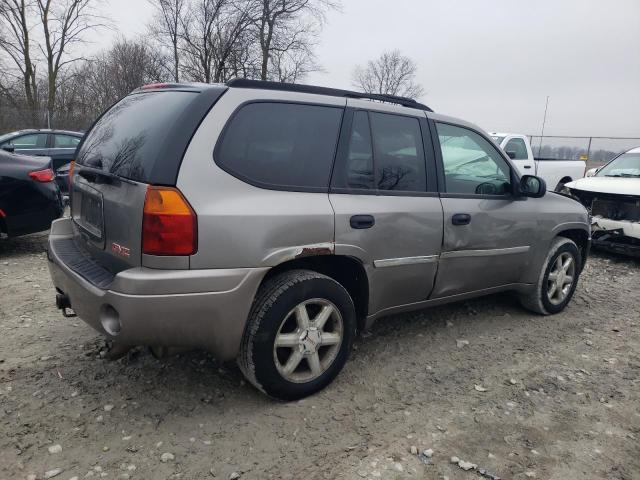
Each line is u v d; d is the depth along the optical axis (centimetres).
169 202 246
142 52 3120
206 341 266
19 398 292
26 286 492
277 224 273
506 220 405
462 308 480
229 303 262
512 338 416
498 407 308
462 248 376
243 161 271
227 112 270
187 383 316
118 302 247
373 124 331
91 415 279
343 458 254
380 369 350
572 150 2248
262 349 279
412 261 345
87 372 325
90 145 337
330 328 314
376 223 319
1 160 584
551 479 246
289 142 291
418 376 343
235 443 261
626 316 487
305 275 291
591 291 570
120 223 266
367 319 338
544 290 457
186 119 260
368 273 323
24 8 2617
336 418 288
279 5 2547
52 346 359
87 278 280
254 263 267
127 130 298
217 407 293
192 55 2622
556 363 374
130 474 236
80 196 330
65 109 2572
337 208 300
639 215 682
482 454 262
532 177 417
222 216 256
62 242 340
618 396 328
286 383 293
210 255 254
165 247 246
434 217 353
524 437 279
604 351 400
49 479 229
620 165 836
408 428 282
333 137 309
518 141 1132
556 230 453
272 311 278
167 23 2592
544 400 319
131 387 310
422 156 357
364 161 322
